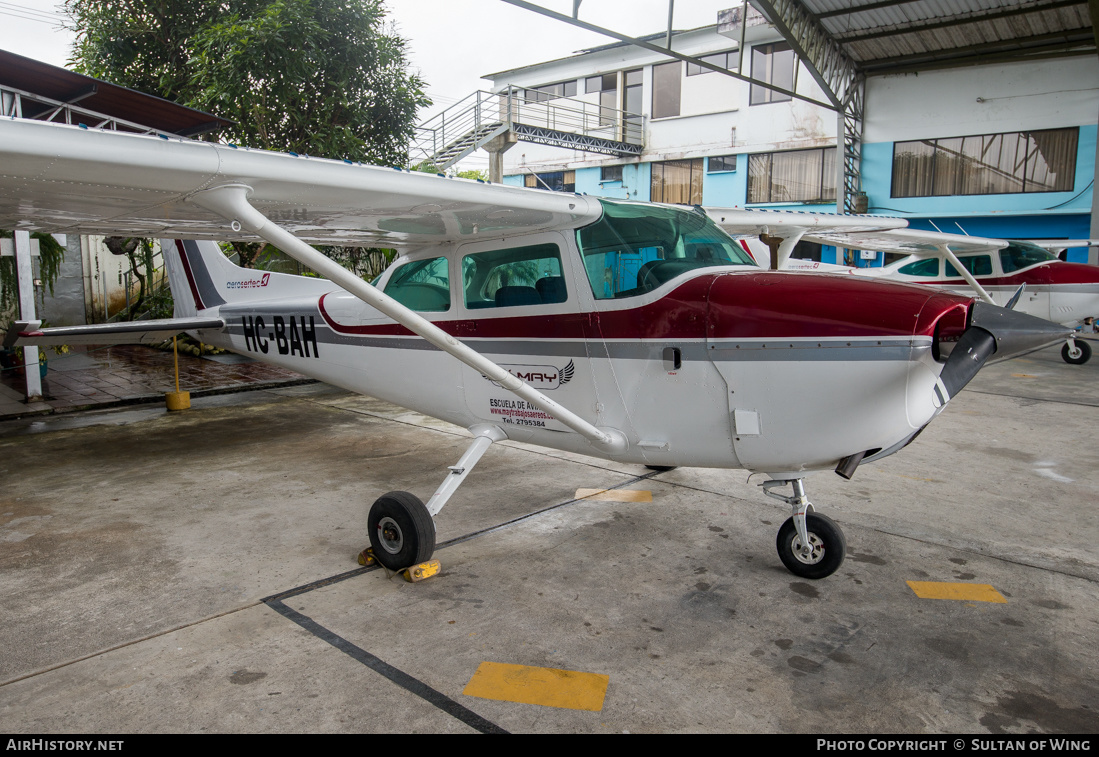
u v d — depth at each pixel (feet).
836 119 49.90
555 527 12.77
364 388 15.11
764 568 10.92
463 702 7.41
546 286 11.25
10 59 18.75
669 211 11.46
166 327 17.81
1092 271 31.22
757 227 19.08
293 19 29.66
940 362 8.46
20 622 9.20
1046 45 40.81
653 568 10.94
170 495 14.79
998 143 44.16
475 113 47.67
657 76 59.00
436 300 13.00
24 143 6.61
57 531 12.64
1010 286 33.17
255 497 14.65
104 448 19.01
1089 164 41.42
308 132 33.30
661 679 7.86
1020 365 32.09
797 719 7.13
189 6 32.19
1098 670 8.00
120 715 7.17
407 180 8.92
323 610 9.56
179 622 9.21
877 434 8.86
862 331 8.58
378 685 7.72
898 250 33.99
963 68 44.47
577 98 64.08
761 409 9.35
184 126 25.45
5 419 22.65
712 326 9.53
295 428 21.48
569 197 10.36
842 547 10.14
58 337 16.69
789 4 36.76
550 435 11.67
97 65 32.50
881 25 39.81
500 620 9.26
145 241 41.96
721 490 14.92
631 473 16.29
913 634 8.86
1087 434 19.31
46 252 37.17
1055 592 9.99
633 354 10.33
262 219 8.50
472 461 11.69
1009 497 14.19
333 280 9.27
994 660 8.23
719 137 55.98
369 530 11.07
